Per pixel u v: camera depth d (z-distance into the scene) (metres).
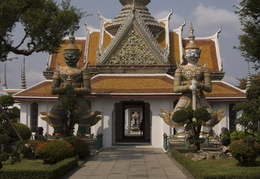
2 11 22.47
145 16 46.16
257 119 21.62
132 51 41.69
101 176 19.61
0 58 25.23
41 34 24.84
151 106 37.25
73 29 26.64
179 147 31.66
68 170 20.56
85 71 33.28
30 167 21.77
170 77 39.34
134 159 27.02
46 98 37.25
